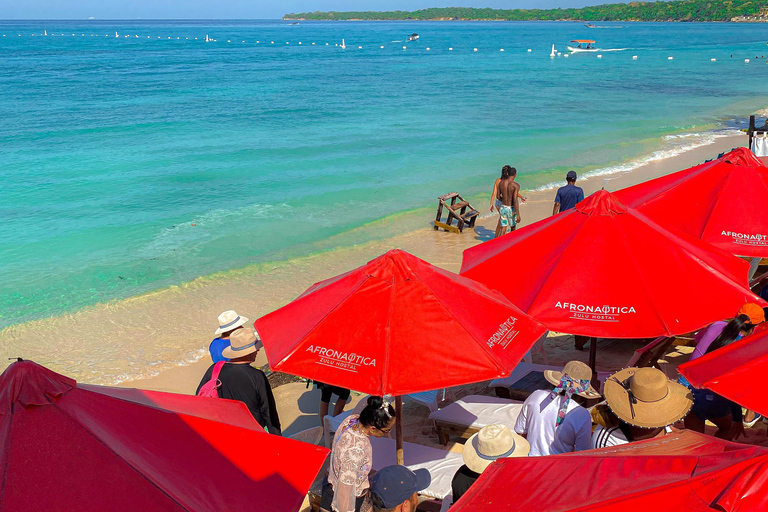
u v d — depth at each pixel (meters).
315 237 14.21
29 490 2.41
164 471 2.76
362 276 4.53
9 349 9.01
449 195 14.60
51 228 14.70
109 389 3.18
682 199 7.08
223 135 26.44
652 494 2.36
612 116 31.56
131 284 11.49
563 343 8.41
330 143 24.64
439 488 4.91
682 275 5.07
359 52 97.88
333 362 4.07
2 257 12.81
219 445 3.08
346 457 3.92
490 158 22.09
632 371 4.35
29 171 20.02
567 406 4.35
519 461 3.05
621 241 5.27
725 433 4.96
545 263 5.34
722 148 23.44
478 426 5.85
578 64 66.88
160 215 15.78
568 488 2.66
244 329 5.16
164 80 51.09
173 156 22.36
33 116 31.38
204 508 2.66
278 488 2.97
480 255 6.05
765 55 77.44
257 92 42.16
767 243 6.33
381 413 3.85
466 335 4.15
